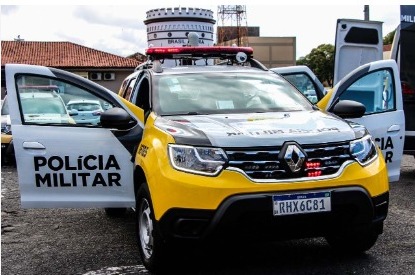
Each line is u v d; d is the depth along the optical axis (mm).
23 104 4867
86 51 44906
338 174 4000
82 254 5098
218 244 3865
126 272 4492
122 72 42781
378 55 9398
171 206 3885
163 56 6980
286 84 5523
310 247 5000
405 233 5391
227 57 7004
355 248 4633
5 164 11500
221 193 3779
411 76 8148
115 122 4676
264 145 3926
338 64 9258
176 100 4996
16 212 7023
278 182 3852
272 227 3846
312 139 4027
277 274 4316
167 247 4074
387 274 4238
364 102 6734
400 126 5492
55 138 4812
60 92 5098
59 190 4828
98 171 4840
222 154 3875
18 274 4578
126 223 6312
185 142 3998
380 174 4199
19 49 45156
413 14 8148
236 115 4680
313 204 3881
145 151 4402
